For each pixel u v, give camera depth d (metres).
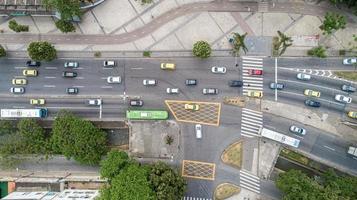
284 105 125.75
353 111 124.12
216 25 126.50
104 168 117.62
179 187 118.00
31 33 129.25
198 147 126.81
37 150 123.50
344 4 123.69
